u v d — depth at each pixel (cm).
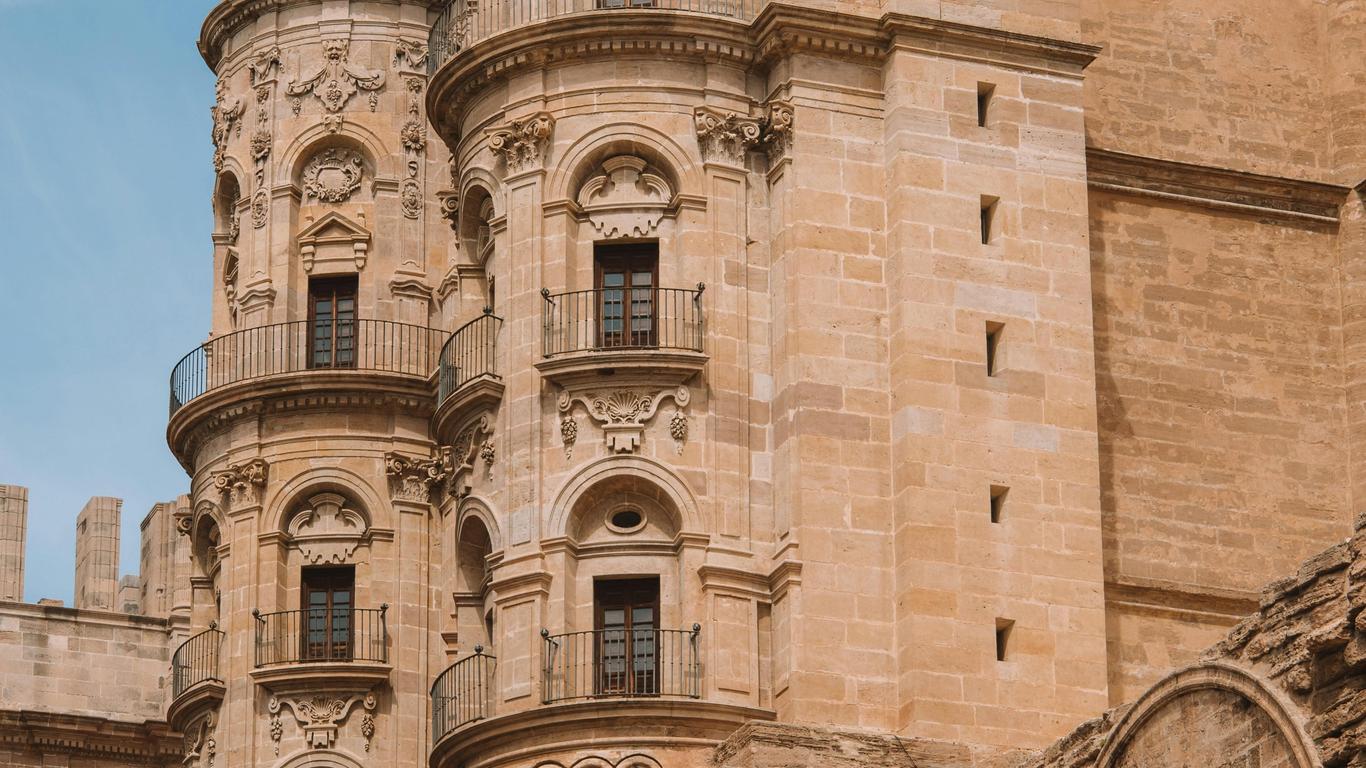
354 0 7256
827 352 5906
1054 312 6053
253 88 7262
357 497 6869
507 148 6094
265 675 6719
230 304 7194
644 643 5794
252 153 7194
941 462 5859
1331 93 6806
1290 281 6612
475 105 6247
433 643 6812
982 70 6147
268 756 6681
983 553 5831
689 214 6000
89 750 8019
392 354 6969
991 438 5916
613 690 5753
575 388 5903
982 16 6181
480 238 6325
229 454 6950
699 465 5859
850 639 5741
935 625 5741
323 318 7056
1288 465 6462
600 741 5641
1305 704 4106
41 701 8031
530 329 5962
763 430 5931
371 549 6838
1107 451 6306
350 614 6812
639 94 6066
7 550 8400
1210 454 6397
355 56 7212
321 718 6700
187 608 8181
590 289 5972
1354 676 4034
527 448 5894
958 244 6012
